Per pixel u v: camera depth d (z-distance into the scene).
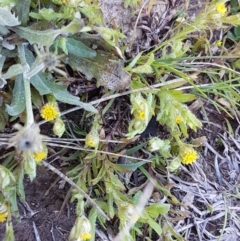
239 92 0.20
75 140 0.17
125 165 0.18
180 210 0.19
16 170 0.16
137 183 0.19
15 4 0.16
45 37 0.15
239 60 0.20
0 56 0.16
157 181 0.18
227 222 0.20
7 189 0.16
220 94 0.19
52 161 0.18
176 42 0.18
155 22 0.19
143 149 0.19
